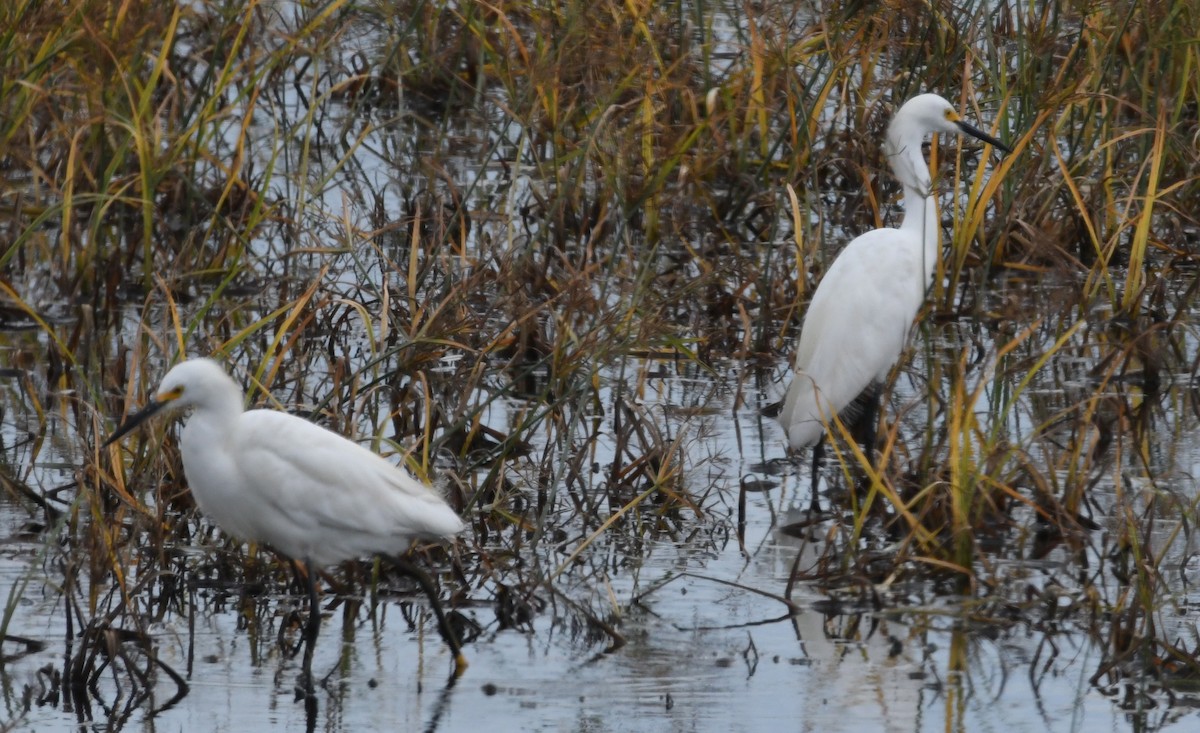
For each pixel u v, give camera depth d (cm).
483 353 1185
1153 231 1675
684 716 829
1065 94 1484
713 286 1545
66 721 818
